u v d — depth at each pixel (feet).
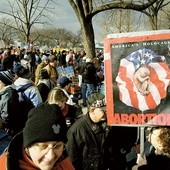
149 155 10.31
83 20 68.44
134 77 10.24
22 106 17.95
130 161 12.33
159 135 9.95
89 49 69.46
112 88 10.44
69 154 12.07
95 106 11.87
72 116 16.52
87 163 12.14
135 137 12.78
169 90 10.05
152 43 10.11
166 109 10.07
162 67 10.07
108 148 12.41
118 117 10.42
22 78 19.15
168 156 10.07
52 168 7.04
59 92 16.11
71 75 48.44
